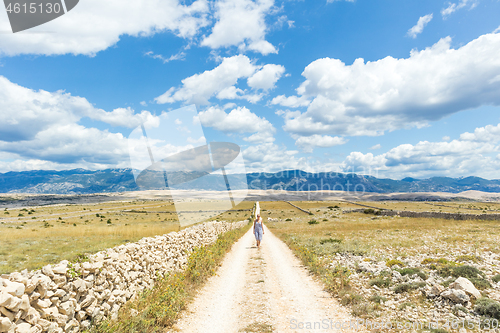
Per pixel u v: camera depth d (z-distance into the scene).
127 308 5.93
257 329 5.60
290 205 112.31
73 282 4.50
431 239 18.19
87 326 4.69
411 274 9.16
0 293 3.27
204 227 15.05
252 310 6.73
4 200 159.38
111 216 76.12
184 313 6.49
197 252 11.30
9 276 3.73
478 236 18.61
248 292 8.23
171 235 9.85
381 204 112.06
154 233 21.34
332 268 10.88
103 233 28.22
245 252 16.03
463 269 8.52
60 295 4.19
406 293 7.55
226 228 24.22
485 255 12.18
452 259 11.49
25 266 13.04
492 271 9.05
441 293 6.89
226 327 5.76
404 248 15.26
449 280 7.77
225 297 7.77
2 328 3.22
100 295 5.16
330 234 25.00
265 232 33.97
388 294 7.74
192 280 8.93
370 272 10.02
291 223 51.09
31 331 3.56
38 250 18.02
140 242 7.74
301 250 14.87
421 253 13.58
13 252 17.17
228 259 13.62
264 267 11.78
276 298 7.66
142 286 7.19
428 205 106.12
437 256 12.50
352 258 13.10
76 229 31.41
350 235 23.42
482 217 31.62
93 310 4.87
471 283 6.93
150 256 7.88
